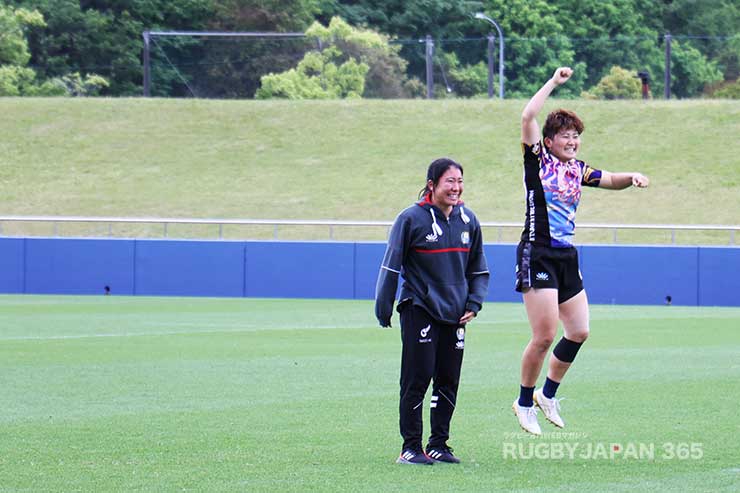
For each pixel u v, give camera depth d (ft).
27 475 44.68
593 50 466.29
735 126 278.05
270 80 373.61
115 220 196.85
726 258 169.78
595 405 64.28
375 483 43.01
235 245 183.83
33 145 278.67
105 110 300.81
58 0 422.41
